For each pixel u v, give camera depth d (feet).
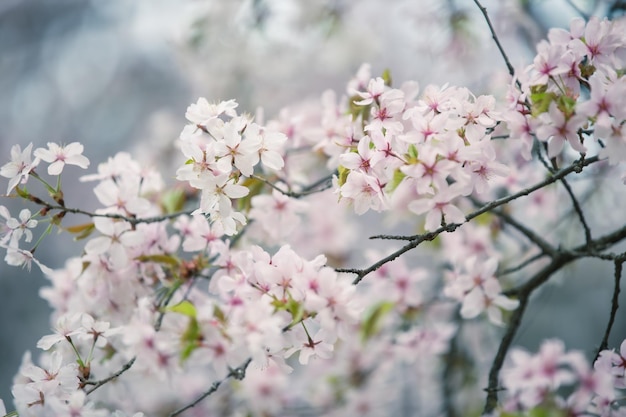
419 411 3.88
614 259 2.56
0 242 2.48
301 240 3.75
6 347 6.58
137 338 2.46
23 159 2.50
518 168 3.23
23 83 7.80
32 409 2.43
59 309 2.91
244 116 2.41
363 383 3.67
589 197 3.39
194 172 2.36
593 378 2.60
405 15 3.97
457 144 2.29
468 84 3.65
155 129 4.27
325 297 2.34
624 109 2.25
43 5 7.95
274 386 3.39
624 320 5.84
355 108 2.66
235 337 2.29
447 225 2.35
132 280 2.70
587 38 2.40
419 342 3.34
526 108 2.43
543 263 3.45
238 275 2.42
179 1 6.87
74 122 7.50
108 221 2.53
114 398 2.74
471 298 2.82
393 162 2.33
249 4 4.26
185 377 3.43
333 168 2.76
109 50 7.66
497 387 2.73
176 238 2.72
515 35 3.69
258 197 2.80
